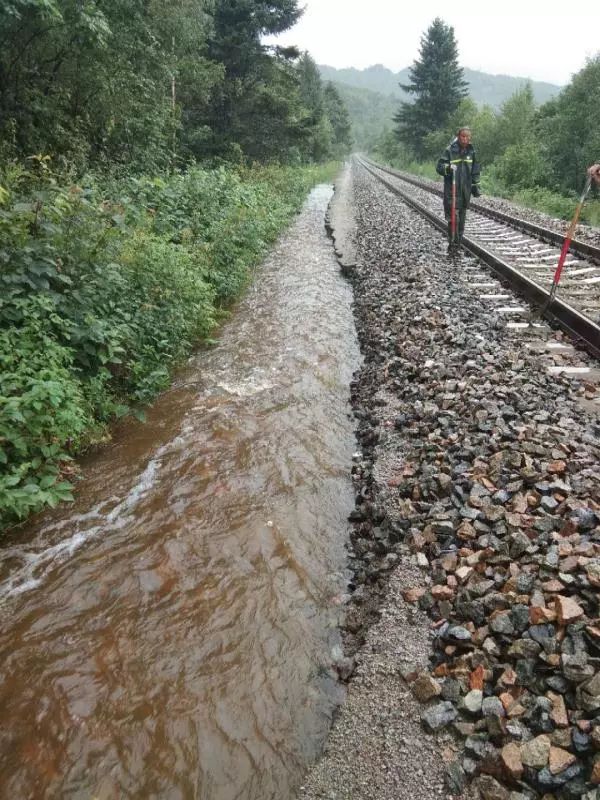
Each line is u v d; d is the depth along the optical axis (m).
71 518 4.07
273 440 5.12
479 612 2.76
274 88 23.91
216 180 13.38
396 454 4.49
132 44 11.84
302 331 8.09
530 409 4.56
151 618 3.22
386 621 2.99
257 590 3.43
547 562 2.88
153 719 2.65
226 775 2.42
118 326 5.60
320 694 2.79
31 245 5.12
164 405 5.86
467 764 2.17
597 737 2.02
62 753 2.50
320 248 14.62
